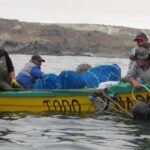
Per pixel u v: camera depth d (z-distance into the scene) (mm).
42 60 13930
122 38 148750
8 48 131500
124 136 9195
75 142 8578
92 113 12164
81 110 12281
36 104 12281
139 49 12031
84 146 8258
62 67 37844
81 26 155625
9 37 144000
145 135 9320
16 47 132500
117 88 12062
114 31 153500
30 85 13531
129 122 10898
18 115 11711
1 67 13000
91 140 8789
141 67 12062
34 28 151250
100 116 11727
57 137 9039
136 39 12195
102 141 8711
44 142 8539
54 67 37469
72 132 9594
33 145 8273
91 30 152750
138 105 11289
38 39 141375
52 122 10758
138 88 11742
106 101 12086
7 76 13094
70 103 12297
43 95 12250
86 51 140000
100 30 153500
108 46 142500
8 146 8133
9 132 9469
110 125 10484
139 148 8133
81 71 14484
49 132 9547
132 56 12086
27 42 136250
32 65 13695
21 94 12242
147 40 12219
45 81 13148
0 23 153625
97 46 142500
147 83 12055
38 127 10125
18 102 12273
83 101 12266
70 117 11484
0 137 8930
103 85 12336
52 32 146375
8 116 11523
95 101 12094
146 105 11297
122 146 8289
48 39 142750
